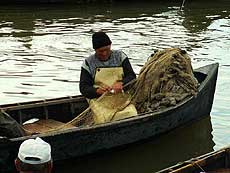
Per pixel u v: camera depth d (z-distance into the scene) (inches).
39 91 452.4
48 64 545.0
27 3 1018.1
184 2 1083.9
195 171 245.0
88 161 309.9
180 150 333.7
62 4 1029.8
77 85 470.3
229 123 372.8
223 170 258.1
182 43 655.8
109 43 315.3
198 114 371.2
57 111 352.2
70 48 621.6
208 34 724.0
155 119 331.0
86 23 811.4
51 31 735.1
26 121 342.0
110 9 986.1
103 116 319.3
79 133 295.6
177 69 361.4
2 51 602.2
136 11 958.4
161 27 777.6
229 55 590.6
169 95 350.9
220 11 969.5
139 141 328.2
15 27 769.6
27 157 147.9
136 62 552.4
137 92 350.9
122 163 315.3
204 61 559.8
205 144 340.2
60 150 292.7
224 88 450.3
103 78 319.9
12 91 451.5
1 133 279.1
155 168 312.7
